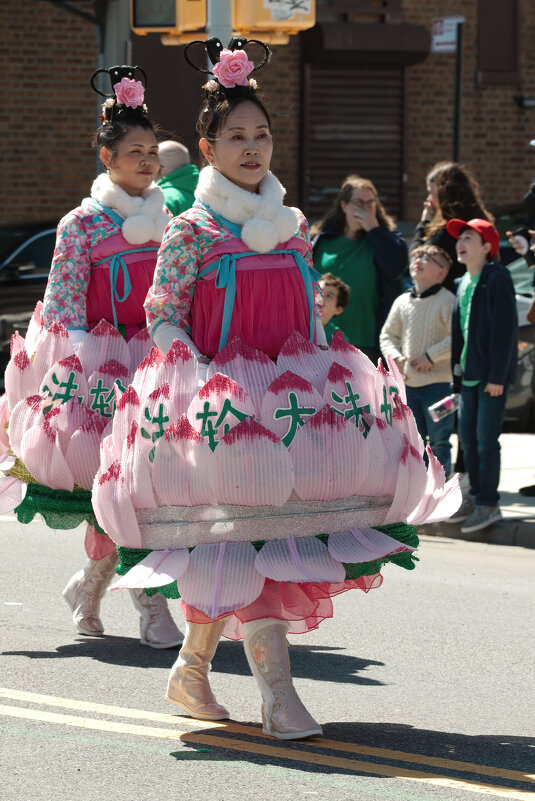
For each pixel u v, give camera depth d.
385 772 6.72
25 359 8.93
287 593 7.08
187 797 6.34
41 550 12.73
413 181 30.06
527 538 13.60
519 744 7.29
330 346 7.25
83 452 8.56
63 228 9.12
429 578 12.00
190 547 6.96
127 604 10.77
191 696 7.58
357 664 9.05
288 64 28.97
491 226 13.36
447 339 13.91
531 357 19.64
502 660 9.19
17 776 6.62
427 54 29.19
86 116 29.11
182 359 7.06
